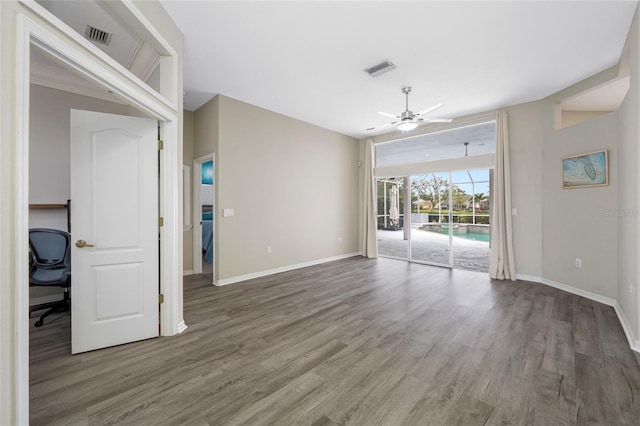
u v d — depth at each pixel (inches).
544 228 169.5
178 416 62.3
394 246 261.3
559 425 59.6
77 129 88.7
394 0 89.5
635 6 91.7
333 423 60.3
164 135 100.9
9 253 48.5
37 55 125.5
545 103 167.6
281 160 201.9
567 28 103.2
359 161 273.6
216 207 168.2
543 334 103.1
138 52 119.9
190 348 93.0
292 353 89.8
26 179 50.6
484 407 65.1
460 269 209.9
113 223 93.5
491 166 191.8
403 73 138.5
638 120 92.7
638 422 60.4
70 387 72.3
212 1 90.7
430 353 89.8
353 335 102.7
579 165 147.5
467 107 183.9
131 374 78.2
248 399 68.1
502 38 109.6
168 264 101.9
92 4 92.4
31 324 113.6
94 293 91.1
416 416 62.2
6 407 48.1
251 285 167.9
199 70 136.6
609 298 134.2
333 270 207.5
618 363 83.7
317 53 121.2
